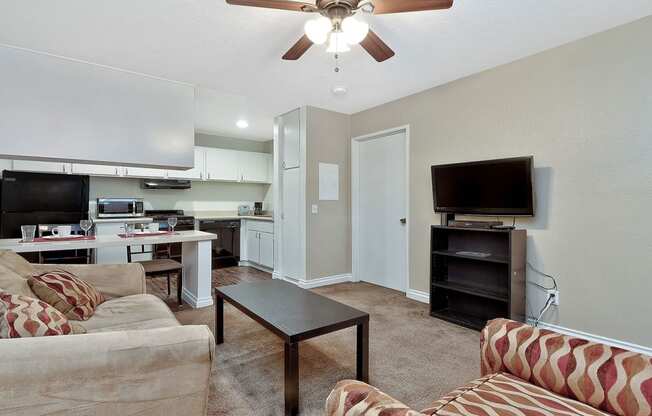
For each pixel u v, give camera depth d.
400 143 3.96
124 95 3.07
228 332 2.67
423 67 2.96
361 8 1.79
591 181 2.41
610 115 2.32
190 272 3.45
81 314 1.73
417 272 3.63
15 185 4.07
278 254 4.55
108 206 4.89
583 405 1.01
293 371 1.63
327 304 2.11
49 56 2.76
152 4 2.05
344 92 3.60
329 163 4.32
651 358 0.99
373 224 4.31
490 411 0.98
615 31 2.29
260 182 6.25
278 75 3.15
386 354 2.32
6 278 1.52
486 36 2.41
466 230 2.91
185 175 5.34
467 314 3.07
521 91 2.78
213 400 1.76
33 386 0.96
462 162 3.09
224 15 2.17
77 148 2.88
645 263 2.19
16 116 2.65
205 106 4.15
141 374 1.07
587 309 2.44
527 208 2.63
